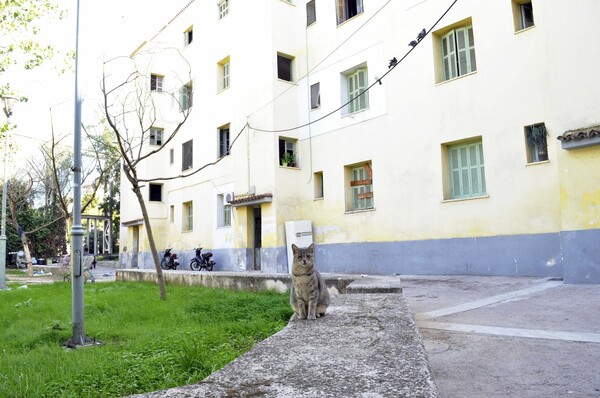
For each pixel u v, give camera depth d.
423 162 13.50
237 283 11.38
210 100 21.80
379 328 3.80
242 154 19.02
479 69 12.30
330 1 17.08
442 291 9.21
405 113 14.12
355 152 15.66
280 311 6.91
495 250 11.65
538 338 4.74
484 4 12.29
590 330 5.02
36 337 5.94
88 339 6.03
